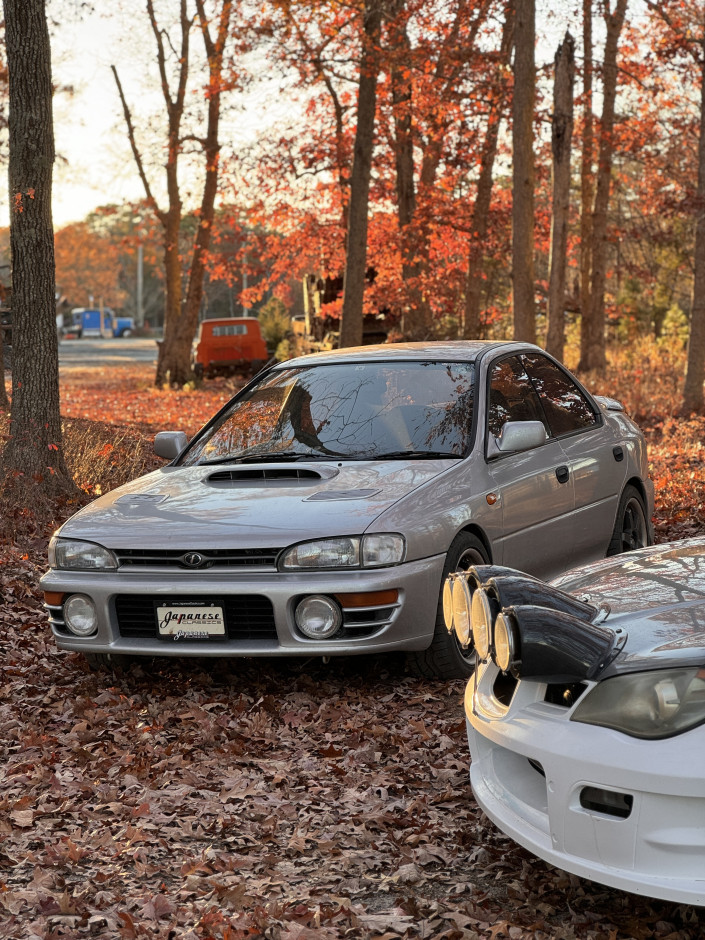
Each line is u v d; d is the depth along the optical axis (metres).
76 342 102.81
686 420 18.20
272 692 5.30
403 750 4.48
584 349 28.67
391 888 3.42
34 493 9.72
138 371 46.97
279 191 27.28
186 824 3.90
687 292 42.94
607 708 2.86
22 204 9.90
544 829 3.02
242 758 4.52
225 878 3.50
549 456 6.13
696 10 21.28
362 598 4.80
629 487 7.05
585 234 29.58
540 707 3.04
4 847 3.77
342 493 5.14
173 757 4.52
